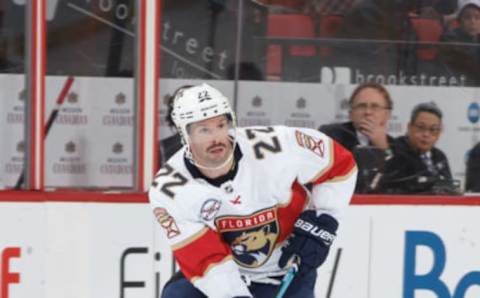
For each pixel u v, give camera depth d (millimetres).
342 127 12883
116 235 12305
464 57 13008
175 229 9266
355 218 12688
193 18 12438
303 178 9547
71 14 12227
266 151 9336
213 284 9211
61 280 12258
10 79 12180
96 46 12312
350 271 12719
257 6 12539
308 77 12750
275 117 12742
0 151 12234
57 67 12258
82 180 12469
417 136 13008
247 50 12586
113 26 12312
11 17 12102
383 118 12922
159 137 12508
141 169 12445
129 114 12461
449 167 13109
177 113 8945
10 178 12281
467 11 12938
